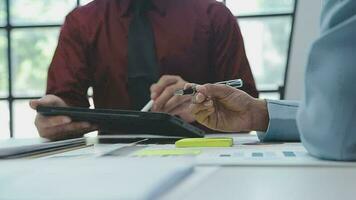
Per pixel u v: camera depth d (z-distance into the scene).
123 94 1.20
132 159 0.36
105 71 1.23
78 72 1.22
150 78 1.16
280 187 0.24
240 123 0.68
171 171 0.25
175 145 0.58
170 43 1.22
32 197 0.20
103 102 1.25
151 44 1.20
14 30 3.10
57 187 0.21
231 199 0.21
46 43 3.12
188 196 0.22
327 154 0.37
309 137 0.39
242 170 0.31
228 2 2.86
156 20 1.25
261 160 0.37
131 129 0.80
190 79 1.23
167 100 0.94
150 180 0.22
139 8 1.25
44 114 0.80
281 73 2.89
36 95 3.14
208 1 1.29
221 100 0.67
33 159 0.40
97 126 0.80
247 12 2.87
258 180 0.27
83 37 1.25
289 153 0.43
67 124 0.78
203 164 0.35
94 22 1.26
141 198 0.19
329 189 0.24
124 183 0.22
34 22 3.08
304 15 2.70
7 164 0.34
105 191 0.20
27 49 3.13
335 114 0.36
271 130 0.65
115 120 0.73
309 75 0.39
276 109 0.67
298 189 0.24
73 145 0.60
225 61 1.23
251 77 1.21
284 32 2.83
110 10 1.27
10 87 3.17
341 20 0.36
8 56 3.14
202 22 1.25
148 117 0.71
